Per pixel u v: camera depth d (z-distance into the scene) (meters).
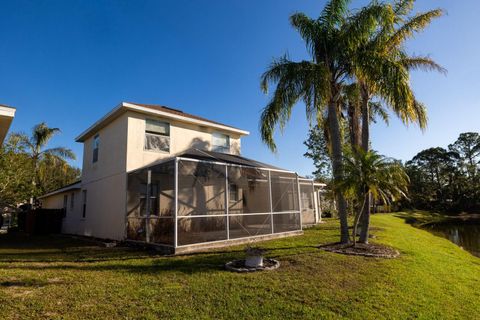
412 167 49.72
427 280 6.31
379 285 5.60
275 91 9.70
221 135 15.38
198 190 13.05
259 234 10.94
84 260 7.35
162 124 12.86
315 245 9.34
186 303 4.41
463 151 49.88
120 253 8.47
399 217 31.38
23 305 4.16
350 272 6.36
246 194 14.62
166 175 12.01
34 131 23.41
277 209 13.65
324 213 25.69
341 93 11.67
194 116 15.90
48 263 6.98
